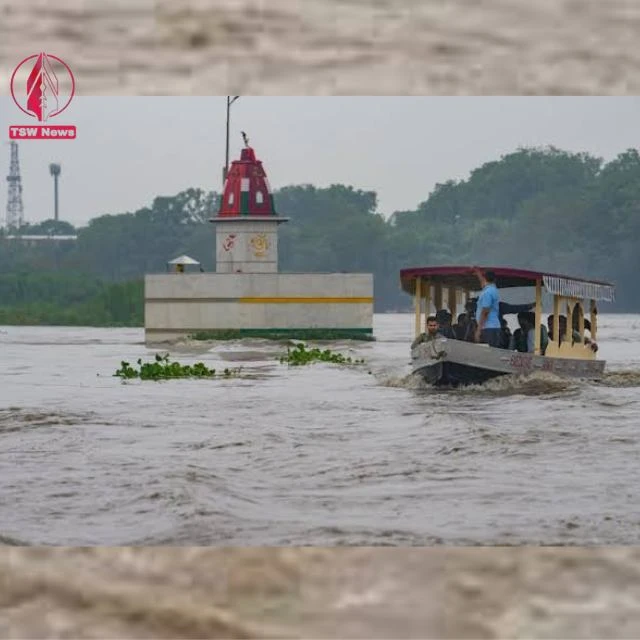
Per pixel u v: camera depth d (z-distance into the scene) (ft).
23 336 549.13
